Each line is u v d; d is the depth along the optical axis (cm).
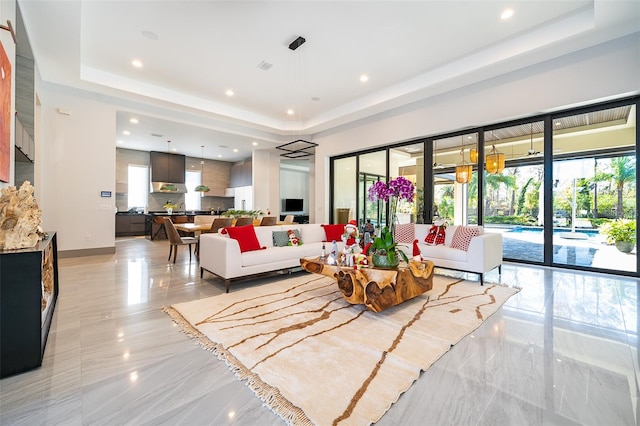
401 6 330
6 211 175
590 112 401
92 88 506
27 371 166
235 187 1158
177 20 353
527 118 453
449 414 132
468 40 402
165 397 144
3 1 242
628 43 350
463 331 221
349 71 491
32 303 169
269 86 552
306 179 1301
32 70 401
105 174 539
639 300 295
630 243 395
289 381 155
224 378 161
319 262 304
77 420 128
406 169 627
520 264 470
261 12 338
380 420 128
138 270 433
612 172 411
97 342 203
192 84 542
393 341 204
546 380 159
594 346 199
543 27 372
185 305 278
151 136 764
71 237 511
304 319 245
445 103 524
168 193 1048
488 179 515
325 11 337
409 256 434
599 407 137
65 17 327
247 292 325
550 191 437
